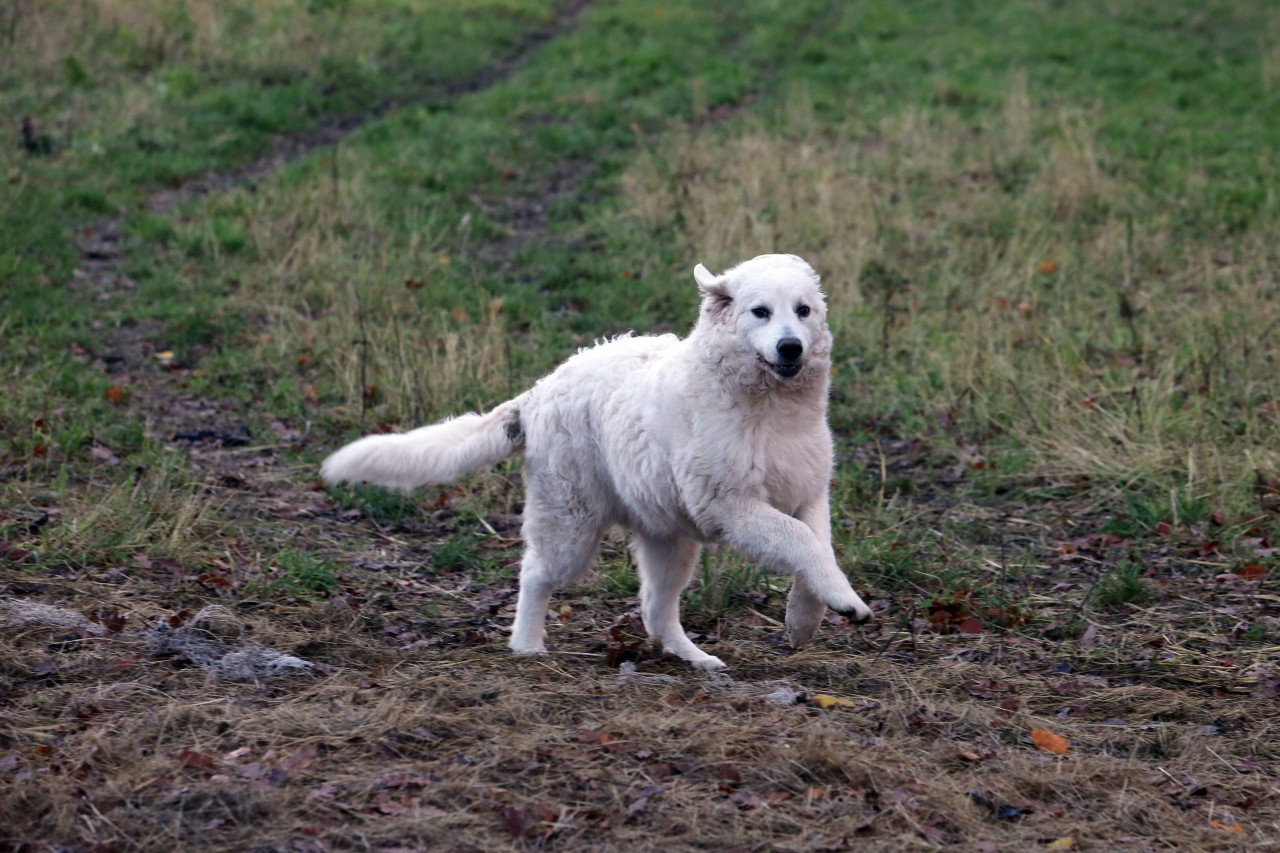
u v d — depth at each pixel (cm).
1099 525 1148
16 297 1647
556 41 3384
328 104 2730
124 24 2830
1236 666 855
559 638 909
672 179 2242
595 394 852
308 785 617
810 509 834
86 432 1239
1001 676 828
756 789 631
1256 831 622
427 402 1389
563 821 592
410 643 873
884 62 3184
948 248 1948
